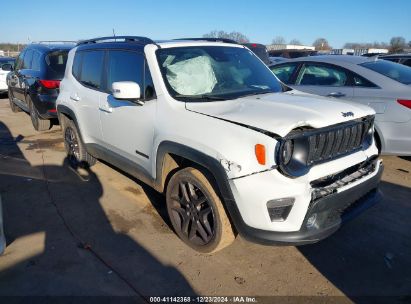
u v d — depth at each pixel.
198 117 2.94
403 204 4.10
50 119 7.56
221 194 2.72
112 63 4.06
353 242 3.38
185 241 3.31
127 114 3.70
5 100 12.74
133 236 3.48
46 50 7.15
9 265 3.04
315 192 2.57
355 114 2.90
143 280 2.87
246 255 3.20
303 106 2.88
